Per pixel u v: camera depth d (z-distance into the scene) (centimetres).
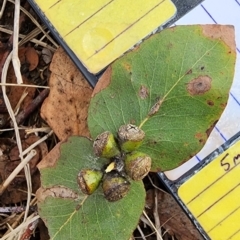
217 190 10
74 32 10
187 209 10
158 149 9
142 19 10
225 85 9
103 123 9
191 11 10
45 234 11
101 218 9
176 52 9
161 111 9
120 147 8
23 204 11
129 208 9
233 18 10
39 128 11
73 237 9
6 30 12
